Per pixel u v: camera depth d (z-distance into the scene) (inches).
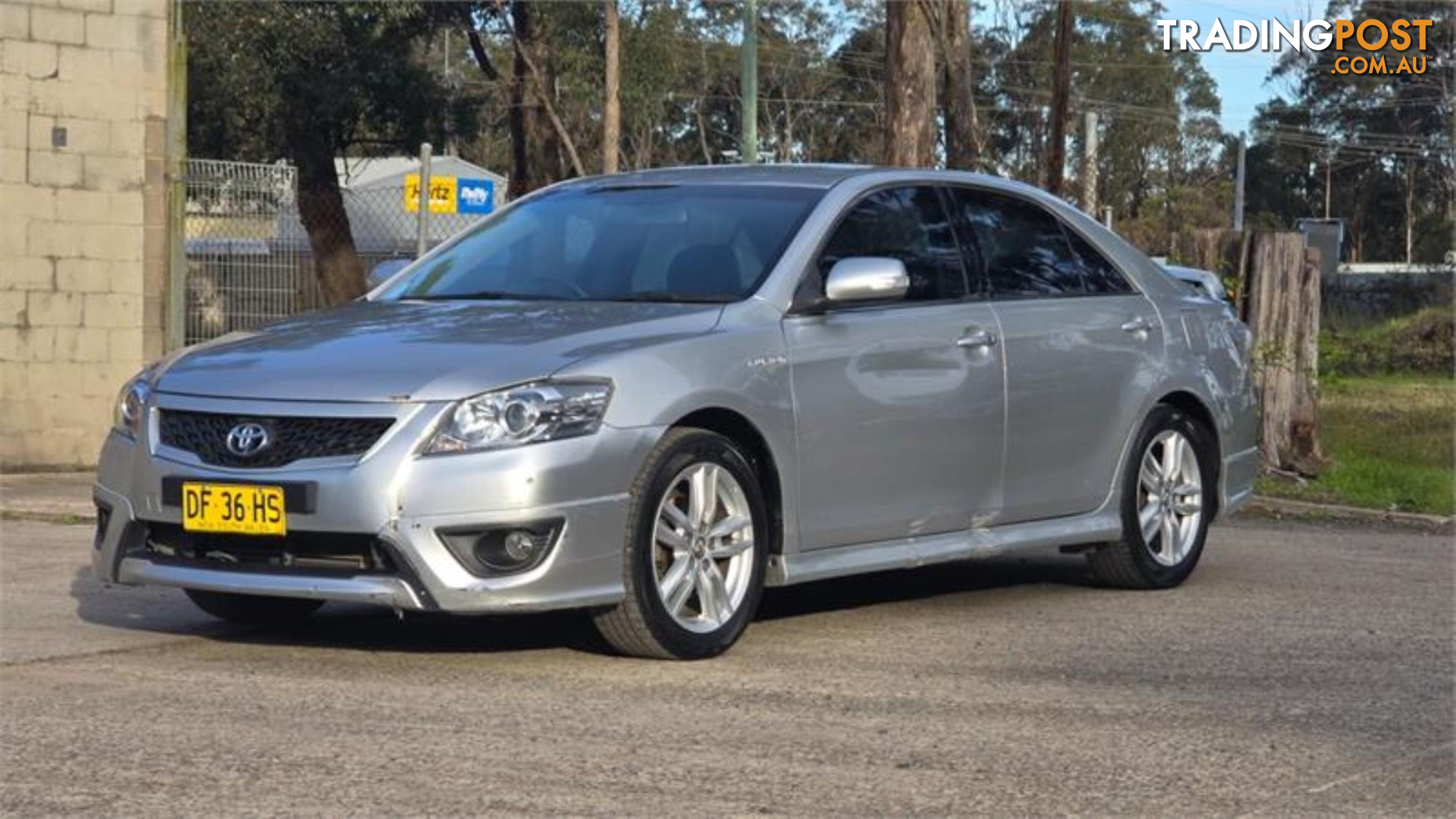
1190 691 275.4
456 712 252.8
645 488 275.1
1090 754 237.5
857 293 302.8
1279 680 284.2
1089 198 1369.3
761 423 292.0
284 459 269.3
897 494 315.9
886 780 223.5
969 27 740.0
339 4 1339.8
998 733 247.3
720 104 1989.4
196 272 646.5
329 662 285.4
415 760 228.4
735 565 290.4
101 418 617.6
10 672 277.6
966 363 326.0
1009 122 1754.4
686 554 283.3
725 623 288.7
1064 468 345.7
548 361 272.8
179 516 276.5
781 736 242.2
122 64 616.1
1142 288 371.2
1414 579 390.3
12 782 218.1
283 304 658.2
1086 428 349.1
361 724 245.8
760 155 1968.5
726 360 288.7
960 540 327.6
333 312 314.8
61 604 342.3
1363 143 2513.5
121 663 285.1
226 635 308.8
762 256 309.6
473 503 262.7
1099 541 352.5
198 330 646.5
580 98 1360.7
